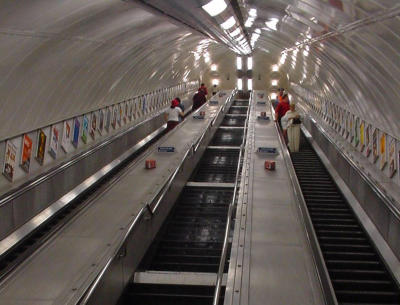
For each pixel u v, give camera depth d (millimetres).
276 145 13844
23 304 5082
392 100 8648
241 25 14750
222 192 11414
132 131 16922
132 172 10383
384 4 5312
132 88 18234
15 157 9281
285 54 24516
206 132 15461
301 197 8164
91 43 9969
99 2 7328
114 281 5906
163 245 8758
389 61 7254
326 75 15891
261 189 9445
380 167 11094
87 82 11945
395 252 7109
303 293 5508
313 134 16438
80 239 6703
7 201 7496
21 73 7965
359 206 9539
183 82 32750
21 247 8227
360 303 6363
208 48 28484
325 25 8805
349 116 14984
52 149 11180
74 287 5426
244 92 37156
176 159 11625
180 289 6586
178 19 9914
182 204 10750
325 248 8273
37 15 6453
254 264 6176
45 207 9250
